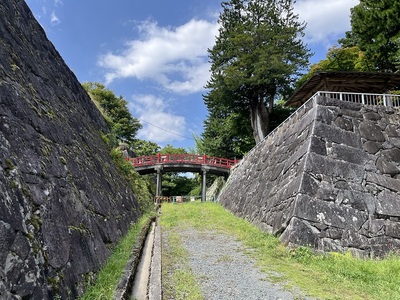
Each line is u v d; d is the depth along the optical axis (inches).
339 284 217.9
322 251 300.5
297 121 453.7
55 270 141.8
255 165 614.2
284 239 319.6
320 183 343.6
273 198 411.2
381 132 398.9
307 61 1034.1
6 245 114.1
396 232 327.0
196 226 471.5
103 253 221.0
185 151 1771.7
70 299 142.6
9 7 276.2
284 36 1012.5
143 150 1593.3
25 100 204.5
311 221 317.7
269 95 1091.9
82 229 199.9
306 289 205.2
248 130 1175.0
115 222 303.7
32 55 285.4
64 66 399.2
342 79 497.0
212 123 1331.2
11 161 146.2
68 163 233.8
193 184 1676.9
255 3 1112.2
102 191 307.6
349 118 399.5
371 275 240.7
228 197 735.1
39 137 199.5
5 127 158.7
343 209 330.0
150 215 565.0
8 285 106.3
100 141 462.0
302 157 372.2
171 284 214.4
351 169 359.6
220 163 1114.7
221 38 1112.2
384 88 518.6
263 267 257.6
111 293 159.2
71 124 317.7
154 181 1413.6
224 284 216.7
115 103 1485.0
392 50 680.4
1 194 124.5
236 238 376.2
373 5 704.4
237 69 1001.5
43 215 153.5
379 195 348.2
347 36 989.2
